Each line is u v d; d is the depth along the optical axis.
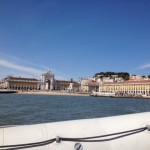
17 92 197.62
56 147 4.98
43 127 5.11
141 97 168.00
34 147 4.81
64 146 5.05
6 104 50.97
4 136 4.69
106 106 59.31
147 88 173.50
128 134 5.62
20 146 4.70
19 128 4.93
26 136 4.83
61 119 25.88
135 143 5.62
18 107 42.06
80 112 36.31
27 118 24.69
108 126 5.61
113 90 199.75
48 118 26.12
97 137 5.38
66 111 37.44
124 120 5.79
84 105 59.78
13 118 23.88
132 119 5.84
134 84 182.75
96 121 5.64
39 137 4.91
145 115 5.99
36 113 31.05
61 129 5.19
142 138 5.68
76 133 5.25
